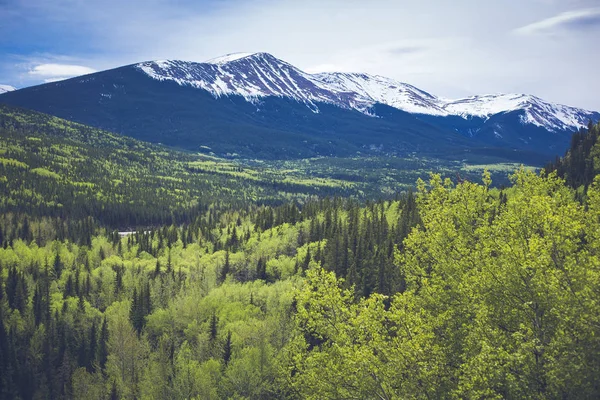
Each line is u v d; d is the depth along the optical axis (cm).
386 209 18638
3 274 16388
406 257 4822
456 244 4344
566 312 2944
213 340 10750
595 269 3067
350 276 11350
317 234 17825
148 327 12825
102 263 18688
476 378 2920
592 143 13025
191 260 18912
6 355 12156
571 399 2828
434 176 4884
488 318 3334
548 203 3447
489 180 4728
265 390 8900
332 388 3559
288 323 10256
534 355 3023
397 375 3306
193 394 9125
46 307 14175
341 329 3606
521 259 3272
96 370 11838
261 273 15888
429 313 3791
